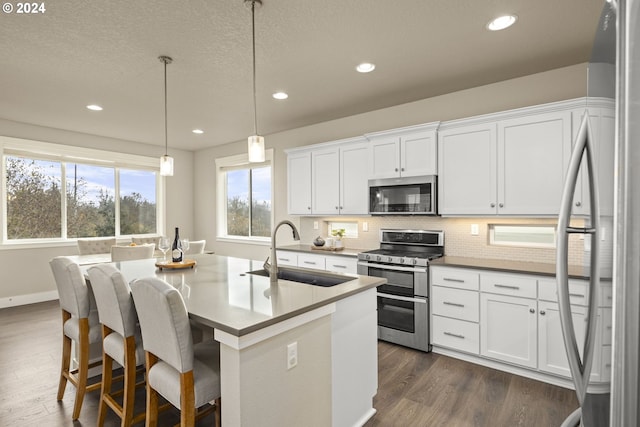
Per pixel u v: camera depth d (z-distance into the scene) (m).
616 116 0.57
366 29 2.38
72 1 2.03
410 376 2.69
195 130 5.11
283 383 1.56
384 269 3.41
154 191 6.24
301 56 2.77
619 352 0.56
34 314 4.27
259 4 2.10
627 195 0.54
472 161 3.12
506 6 2.13
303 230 4.94
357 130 4.33
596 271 0.72
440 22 2.30
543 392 2.44
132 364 1.85
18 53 2.66
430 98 3.72
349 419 2.01
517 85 3.19
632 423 0.54
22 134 4.68
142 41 2.51
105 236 5.61
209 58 2.79
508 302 2.70
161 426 2.12
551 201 2.72
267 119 4.53
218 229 6.27
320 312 1.73
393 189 3.59
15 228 4.74
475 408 2.26
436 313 3.09
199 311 1.53
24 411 2.24
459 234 3.50
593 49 0.73
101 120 4.54
